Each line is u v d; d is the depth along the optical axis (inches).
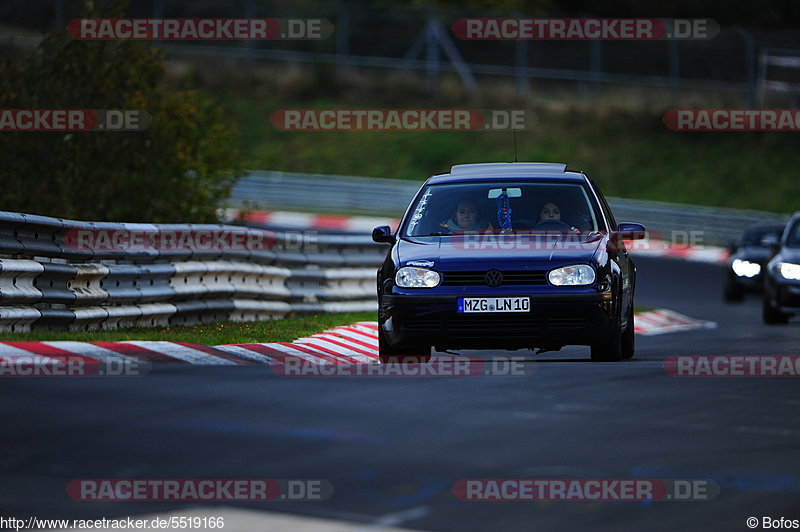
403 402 1083.3
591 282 1445.6
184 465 793.6
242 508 696.4
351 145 6318.9
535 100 6781.5
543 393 1175.0
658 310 2896.2
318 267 2503.7
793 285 2559.1
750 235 3540.8
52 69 2418.8
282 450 845.8
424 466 808.9
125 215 2390.5
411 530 658.2
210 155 2655.0
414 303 1441.9
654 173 6190.9
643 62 7032.5
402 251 1499.8
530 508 707.4
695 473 805.9
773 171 6195.9
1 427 892.0
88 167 2370.8
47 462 788.6
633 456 860.0
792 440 938.1
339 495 728.3
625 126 6579.7
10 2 7096.5
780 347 1888.5
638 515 696.4
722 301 3474.4
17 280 1492.4
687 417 1043.9
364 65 7032.5
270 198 5590.6
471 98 6737.2
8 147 2340.1
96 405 993.5
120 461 798.5
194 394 1078.4
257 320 2122.3
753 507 717.3
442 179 1624.0
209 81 6742.1
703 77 6953.7
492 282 1438.2
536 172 1628.9
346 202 5502.0
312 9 6638.8
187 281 1923.0
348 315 2415.1
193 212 2556.6
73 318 1593.3
